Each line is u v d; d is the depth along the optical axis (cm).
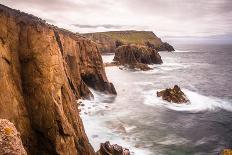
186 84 6944
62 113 2014
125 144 2897
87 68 5212
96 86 5272
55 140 1953
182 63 13000
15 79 2016
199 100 5019
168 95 4831
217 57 18238
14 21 2170
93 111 3981
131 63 10425
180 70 10056
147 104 4594
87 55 5228
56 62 2169
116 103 4591
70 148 2000
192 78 8069
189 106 4569
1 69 1856
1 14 2066
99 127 3334
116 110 4156
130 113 4038
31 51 2128
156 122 3694
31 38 2158
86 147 2222
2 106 1780
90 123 3450
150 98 5006
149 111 4191
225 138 3253
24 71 2097
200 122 3784
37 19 2758
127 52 10975
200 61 14625
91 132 3144
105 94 5169
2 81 1839
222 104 4788
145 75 8381
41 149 1998
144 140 3050
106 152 2361
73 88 4272
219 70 10444
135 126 3488
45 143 1994
